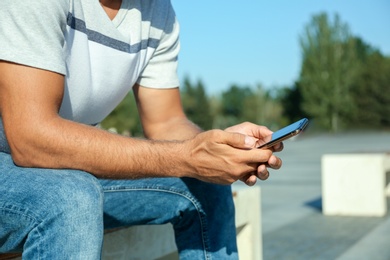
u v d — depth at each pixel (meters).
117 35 1.58
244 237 2.71
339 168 6.38
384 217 6.09
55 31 1.30
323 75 53.09
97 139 1.28
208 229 1.64
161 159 1.36
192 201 1.62
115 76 1.62
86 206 1.17
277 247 4.50
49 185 1.17
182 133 1.86
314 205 7.05
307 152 21.61
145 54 1.75
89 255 1.17
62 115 1.53
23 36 1.26
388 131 52.34
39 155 1.25
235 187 2.75
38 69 1.26
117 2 1.61
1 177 1.21
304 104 53.94
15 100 1.25
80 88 1.51
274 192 8.53
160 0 1.79
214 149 1.34
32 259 1.15
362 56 67.12
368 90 52.72
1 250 1.27
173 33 1.87
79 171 1.27
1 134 1.35
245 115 74.44
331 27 53.50
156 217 1.66
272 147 1.42
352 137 40.78
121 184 1.60
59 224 1.14
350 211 6.31
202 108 63.91
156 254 2.00
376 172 6.22
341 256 4.15
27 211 1.15
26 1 1.26
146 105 1.90
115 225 1.65
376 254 4.21
